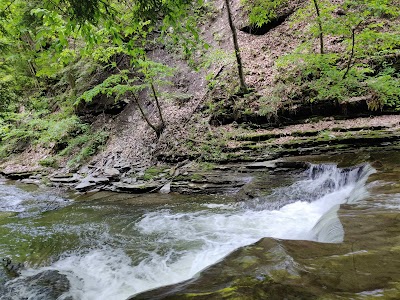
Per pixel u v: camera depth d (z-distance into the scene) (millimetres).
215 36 14820
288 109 10523
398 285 1915
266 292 1869
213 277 2109
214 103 12047
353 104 9734
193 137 11273
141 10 3799
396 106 9352
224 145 10305
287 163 8172
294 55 9758
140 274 4598
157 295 1951
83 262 5211
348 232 2961
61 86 18672
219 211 6953
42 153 15938
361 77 9445
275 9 13805
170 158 11000
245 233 5570
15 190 11859
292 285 1944
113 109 14961
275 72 11977
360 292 1846
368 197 4281
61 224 7336
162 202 8258
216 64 13531
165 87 14258
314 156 8336
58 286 4422
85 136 14320
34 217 8148
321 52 10141
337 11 11945
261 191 7340
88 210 8352
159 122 12680
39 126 16000
